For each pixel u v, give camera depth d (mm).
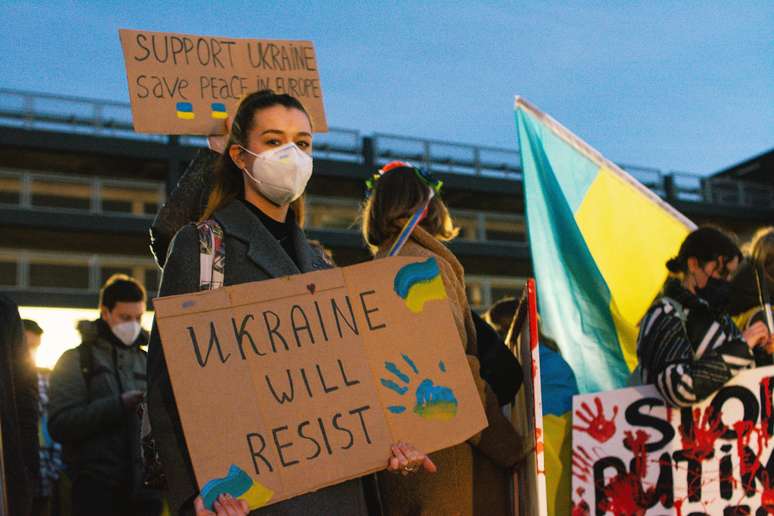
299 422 2551
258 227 2816
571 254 4789
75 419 5215
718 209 49906
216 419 2465
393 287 2797
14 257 38031
